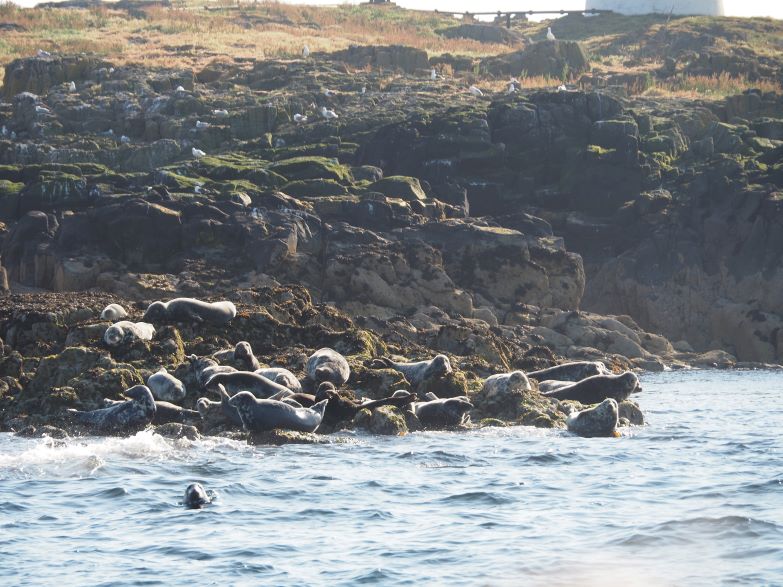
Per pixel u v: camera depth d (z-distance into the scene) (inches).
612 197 4382.4
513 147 4490.7
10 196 3993.6
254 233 3602.4
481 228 3831.2
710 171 4271.7
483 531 1052.5
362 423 1718.8
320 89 5260.8
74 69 5467.5
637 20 7869.1
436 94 5236.2
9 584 895.7
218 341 2062.0
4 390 1907.0
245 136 4881.9
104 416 1684.3
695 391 2716.5
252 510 1155.9
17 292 3540.8
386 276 3516.2
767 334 3833.7
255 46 6412.4
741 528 1031.6
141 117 4960.6
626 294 4072.3
